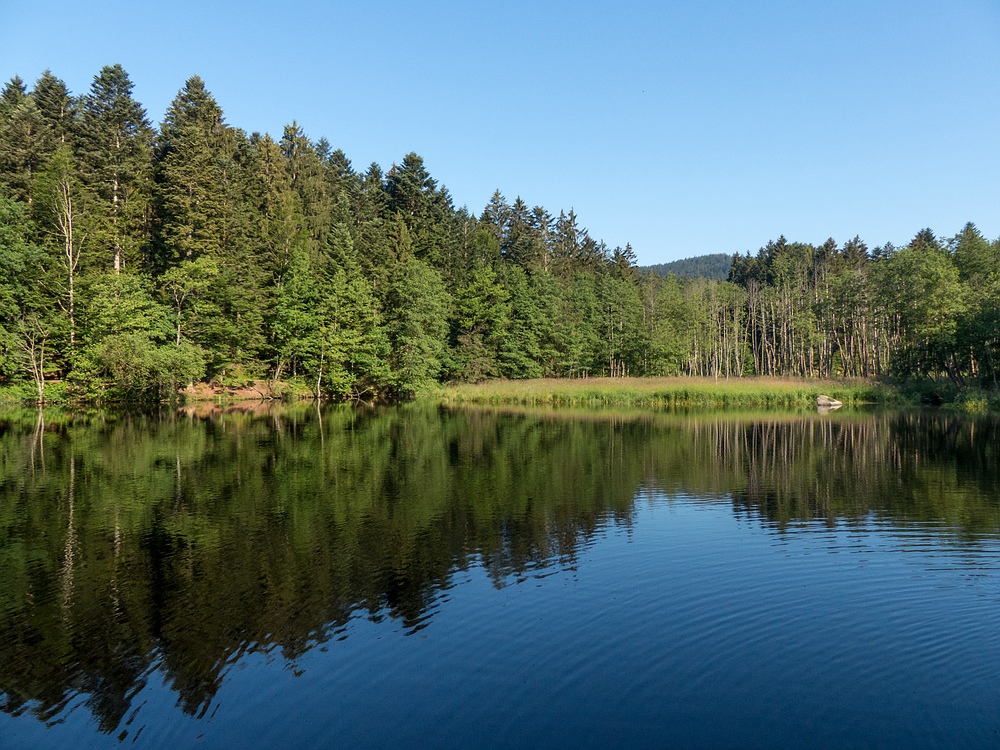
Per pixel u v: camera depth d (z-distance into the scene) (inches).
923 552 489.1
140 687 302.8
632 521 581.3
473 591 412.5
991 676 301.0
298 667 318.0
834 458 933.2
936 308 2064.5
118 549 499.2
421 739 258.2
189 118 2335.1
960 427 1330.0
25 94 2074.3
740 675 305.1
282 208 2315.5
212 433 1202.0
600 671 310.2
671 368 3021.7
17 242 1507.1
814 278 3683.6
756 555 482.3
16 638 351.9
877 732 258.2
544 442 1107.9
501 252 3814.0
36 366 1545.3
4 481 749.9
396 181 2984.7
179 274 1777.8
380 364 2174.0
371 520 583.5
